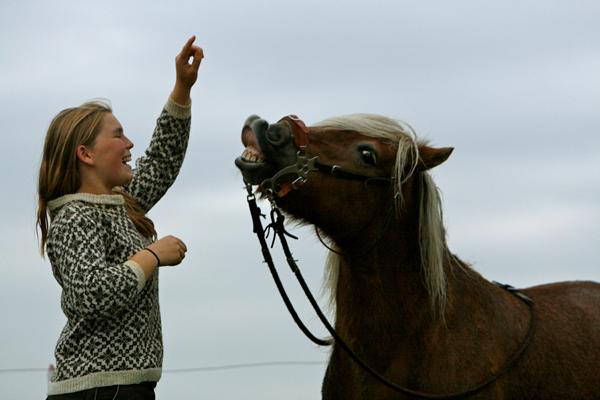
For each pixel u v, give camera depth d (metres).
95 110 3.31
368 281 3.66
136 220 3.39
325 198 3.47
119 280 2.92
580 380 3.94
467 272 3.91
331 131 3.56
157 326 3.29
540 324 3.97
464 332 3.65
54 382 3.12
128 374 3.10
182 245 3.17
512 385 3.71
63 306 3.15
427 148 3.66
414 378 3.58
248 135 3.32
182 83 3.76
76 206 3.14
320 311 3.53
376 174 3.56
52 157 3.24
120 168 3.30
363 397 3.68
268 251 3.41
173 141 3.81
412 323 3.63
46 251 3.21
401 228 3.67
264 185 3.33
